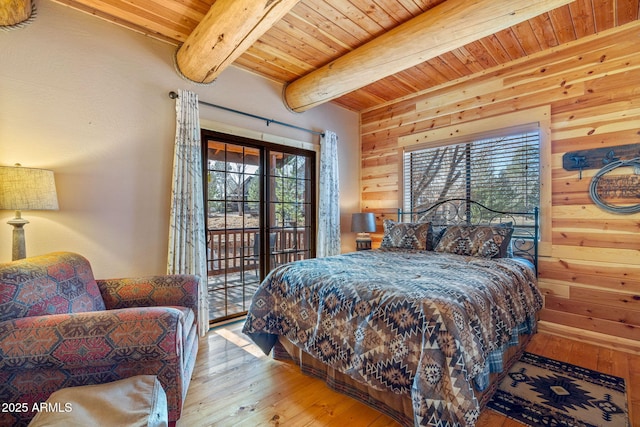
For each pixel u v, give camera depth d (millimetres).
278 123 3633
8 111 2082
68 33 2303
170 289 2004
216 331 2914
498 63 3229
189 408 1742
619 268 2564
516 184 3174
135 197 2609
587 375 2096
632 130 2512
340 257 2781
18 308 1334
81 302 1638
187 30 2627
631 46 2529
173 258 2709
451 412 1273
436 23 2246
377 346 1570
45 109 2213
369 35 2699
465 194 3557
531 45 2881
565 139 2836
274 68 3326
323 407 1757
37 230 2184
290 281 2170
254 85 3414
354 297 1742
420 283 1766
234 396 1858
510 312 1885
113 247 2498
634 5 2320
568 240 2809
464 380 1306
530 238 2988
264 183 3545
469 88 3496
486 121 3354
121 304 1922
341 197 4422
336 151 4230
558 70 2885
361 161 4680
